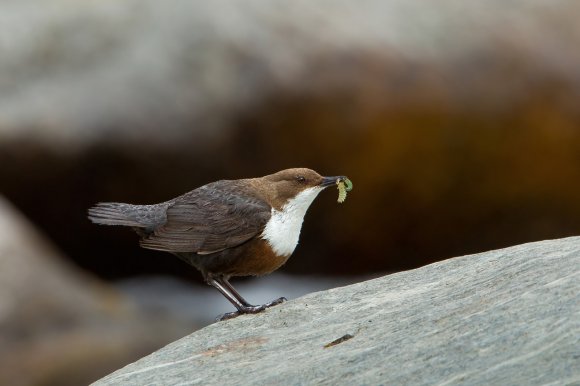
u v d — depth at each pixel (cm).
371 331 547
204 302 1455
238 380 531
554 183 1372
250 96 1320
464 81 1332
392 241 1412
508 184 1370
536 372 436
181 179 1358
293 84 1312
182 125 1335
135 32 1407
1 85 1398
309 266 1450
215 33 1345
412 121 1320
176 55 1353
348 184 814
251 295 1453
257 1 1362
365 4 1366
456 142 1337
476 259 624
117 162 1354
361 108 1311
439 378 461
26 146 1351
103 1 1455
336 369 501
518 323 480
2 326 1173
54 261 1279
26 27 1437
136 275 1484
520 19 1377
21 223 1285
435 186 1359
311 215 1380
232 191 800
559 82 1351
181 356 600
